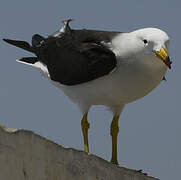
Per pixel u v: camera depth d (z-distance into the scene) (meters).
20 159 8.91
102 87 13.12
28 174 9.07
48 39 14.73
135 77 12.85
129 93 13.12
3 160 8.57
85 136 13.77
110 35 13.49
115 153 14.20
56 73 14.18
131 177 12.02
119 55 12.85
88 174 10.67
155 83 13.12
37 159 9.30
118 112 14.11
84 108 13.78
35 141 9.30
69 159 10.16
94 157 10.91
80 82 13.47
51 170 9.64
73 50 13.71
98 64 12.98
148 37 12.59
